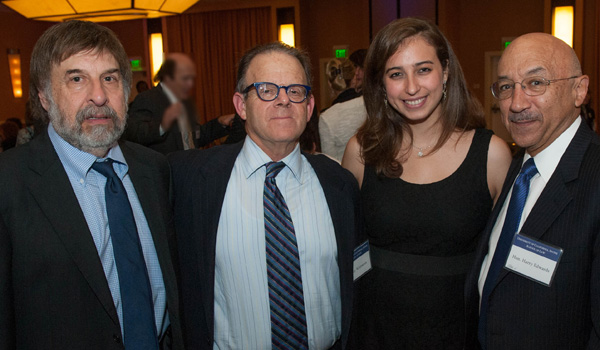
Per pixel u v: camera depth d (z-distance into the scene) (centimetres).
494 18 921
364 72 184
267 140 147
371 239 185
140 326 131
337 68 324
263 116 144
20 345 117
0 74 990
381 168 177
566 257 122
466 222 169
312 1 1005
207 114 1050
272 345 147
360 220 177
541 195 130
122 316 129
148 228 141
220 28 1023
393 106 173
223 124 332
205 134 331
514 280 133
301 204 155
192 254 152
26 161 123
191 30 1040
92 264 122
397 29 165
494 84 138
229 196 150
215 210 148
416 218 171
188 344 155
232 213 148
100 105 124
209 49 1034
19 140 441
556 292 124
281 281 147
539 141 132
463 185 170
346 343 162
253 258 146
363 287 185
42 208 119
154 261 141
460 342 172
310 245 152
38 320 117
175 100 120
